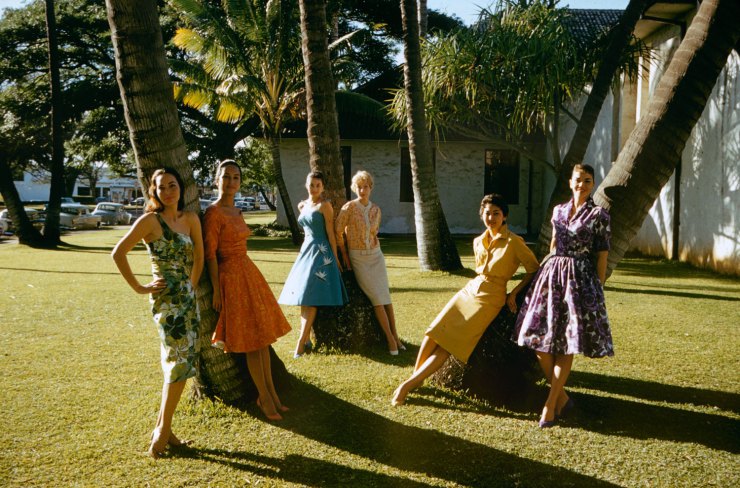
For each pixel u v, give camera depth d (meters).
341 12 23.58
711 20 4.74
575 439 3.51
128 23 3.43
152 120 3.51
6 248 17.53
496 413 3.94
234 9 16.03
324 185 5.79
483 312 4.10
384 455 3.31
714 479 3.02
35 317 6.96
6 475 3.03
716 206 10.57
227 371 4.00
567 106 17.84
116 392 4.29
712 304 7.34
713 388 4.34
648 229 13.62
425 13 17.83
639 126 4.96
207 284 3.87
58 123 18.58
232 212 3.93
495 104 12.03
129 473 3.08
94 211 34.31
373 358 5.18
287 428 3.66
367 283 5.34
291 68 16.83
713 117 10.70
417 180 9.78
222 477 3.04
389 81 21.72
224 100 16.62
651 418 3.81
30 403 4.05
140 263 12.88
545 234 9.05
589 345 3.65
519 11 11.31
